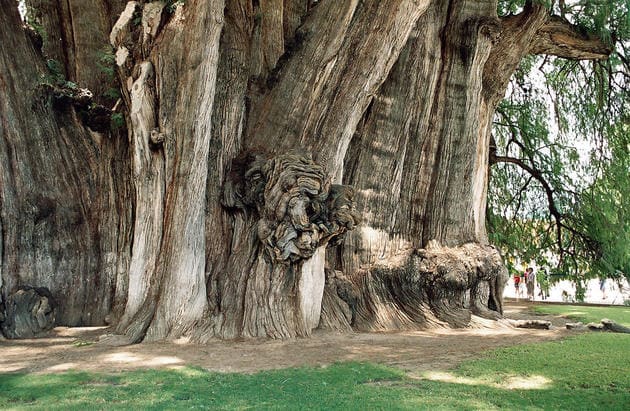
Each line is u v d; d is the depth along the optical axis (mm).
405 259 11477
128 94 9711
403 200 12133
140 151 9469
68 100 11188
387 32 10438
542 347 8914
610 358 7996
